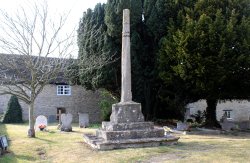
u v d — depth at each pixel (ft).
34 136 58.18
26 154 44.09
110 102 92.02
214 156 37.60
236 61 66.69
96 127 79.97
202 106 104.88
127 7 77.36
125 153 40.63
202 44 67.15
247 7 72.28
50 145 49.34
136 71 78.69
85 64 76.18
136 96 79.15
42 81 59.41
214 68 66.44
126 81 49.80
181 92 75.41
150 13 78.84
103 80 80.23
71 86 106.52
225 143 47.85
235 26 68.74
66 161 39.58
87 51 82.99
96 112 108.47
